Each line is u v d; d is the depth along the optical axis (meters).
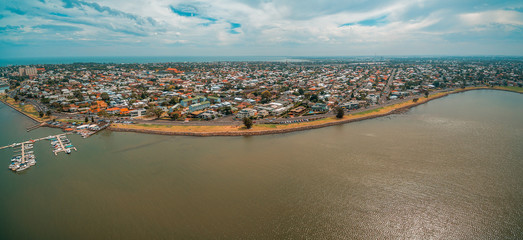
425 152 87.19
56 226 52.28
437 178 69.31
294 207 56.59
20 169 76.25
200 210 55.75
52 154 88.31
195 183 67.06
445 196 60.84
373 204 57.81
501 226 50.78
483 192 62.31
